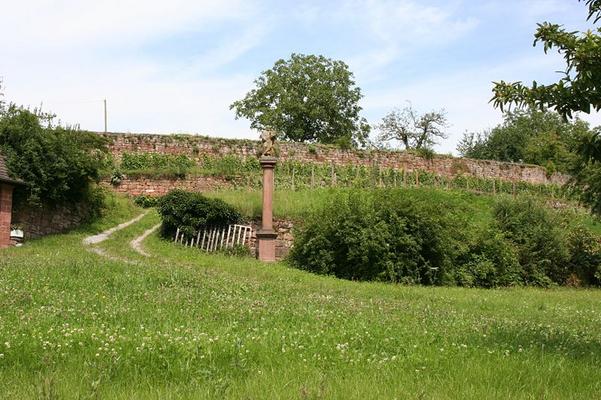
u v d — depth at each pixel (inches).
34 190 1018.7
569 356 301.4
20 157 1022.4
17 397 195.8
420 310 507.2
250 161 1740.9
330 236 921.5
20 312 340.5
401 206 930.1
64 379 218.2
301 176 1716.3
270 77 2667.3
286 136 2655.0
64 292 438.0
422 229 922.7
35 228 1038.4
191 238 1006.4
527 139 2940.5
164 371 237.5
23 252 806.5
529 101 311.6
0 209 942.4
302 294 571.2
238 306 427.5
